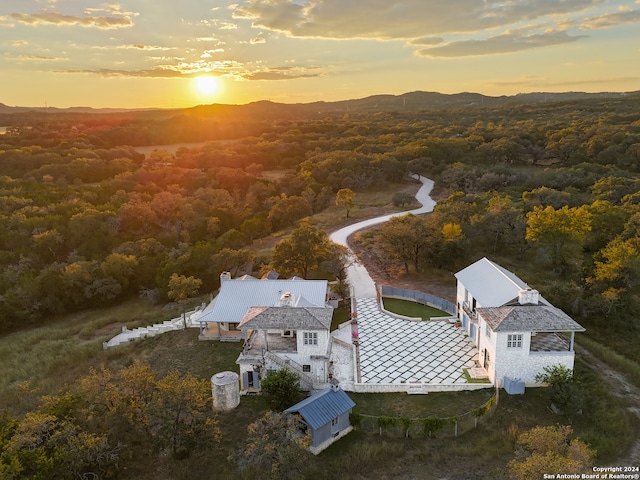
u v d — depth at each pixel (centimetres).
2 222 8906
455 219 7519
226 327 5297
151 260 7819
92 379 3494
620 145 12731
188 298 6800
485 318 4153
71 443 2959
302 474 3016
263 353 4134
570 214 6812
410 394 4072
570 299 5556
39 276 7250
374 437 3538
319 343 4156
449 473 3130
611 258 5709
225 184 12375
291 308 4284
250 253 7225
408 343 4959
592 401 3838
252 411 3866
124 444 3362
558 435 2845
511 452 3272
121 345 5359
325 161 13338
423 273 6869
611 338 5122
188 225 9575
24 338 6241
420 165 12975
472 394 4047
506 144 13700
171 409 3262
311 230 6519
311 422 3297
